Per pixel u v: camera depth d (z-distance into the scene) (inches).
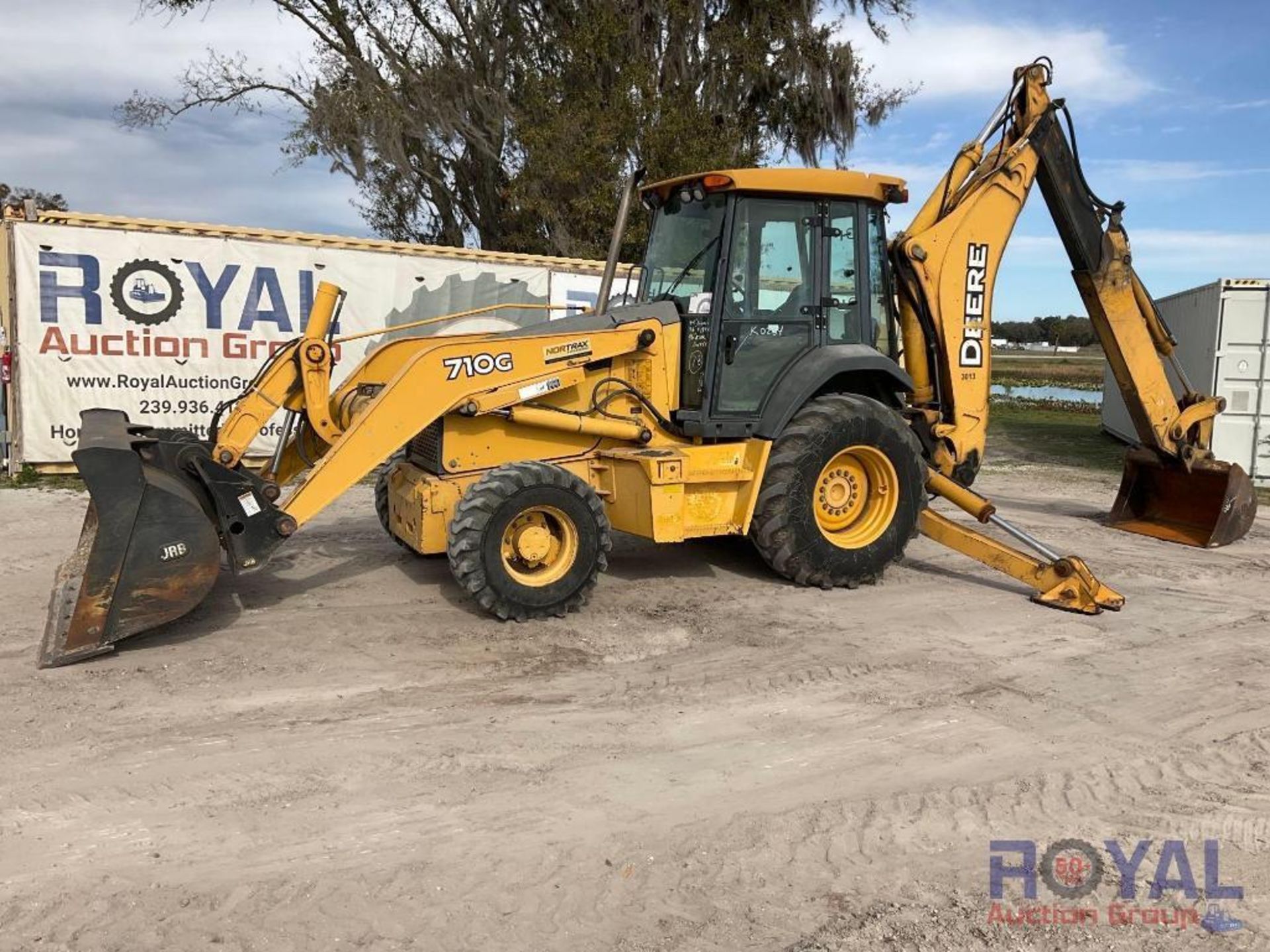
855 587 274.1
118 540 199.6
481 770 159.8
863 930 120.8
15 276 416.5
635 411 265.0
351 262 482.9
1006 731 181.3
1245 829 148.4
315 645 218.1
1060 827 147.6
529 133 757.3
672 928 120.2
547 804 149.3
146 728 172.6
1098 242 322.0
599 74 784.3
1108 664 218.5
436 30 826.8
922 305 290.2
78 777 153.8
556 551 241.1
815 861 136.3
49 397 427.2
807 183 260.5
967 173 299.0
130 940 115.0
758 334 263.0
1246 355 488.4
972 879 133.3
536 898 125.3
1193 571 305.1
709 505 256.2
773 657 217.2
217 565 209.0
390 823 142.6
